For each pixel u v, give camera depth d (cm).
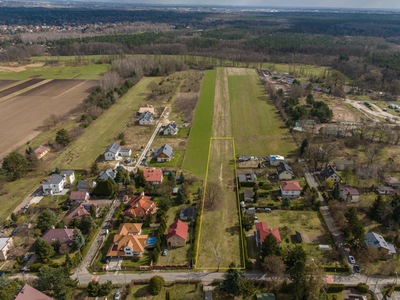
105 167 12694
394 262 7606
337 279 7388
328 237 8725
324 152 12406
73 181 11744
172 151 14000
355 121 17112
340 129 15600
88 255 8306
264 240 7725
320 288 6919
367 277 7456
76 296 7081
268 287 7212
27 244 8606
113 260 8144
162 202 9775
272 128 16362
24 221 9512
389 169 12112
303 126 16038
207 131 16112
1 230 9250
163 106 19850
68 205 10338
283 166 11800
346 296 6975
